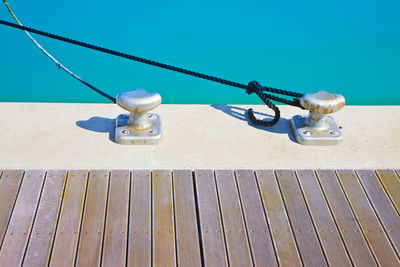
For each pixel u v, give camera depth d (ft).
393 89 18.97
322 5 23.11
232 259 9.41
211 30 21.29
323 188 11.09
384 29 21.90
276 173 11.37
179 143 12.47
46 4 22.16
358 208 10.69
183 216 10.19
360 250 9.78
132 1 22.72
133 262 9.21
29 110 13.38
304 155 12.35
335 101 12.08
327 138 12.58
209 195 10.71
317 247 9.77
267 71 19.45
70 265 9.12
